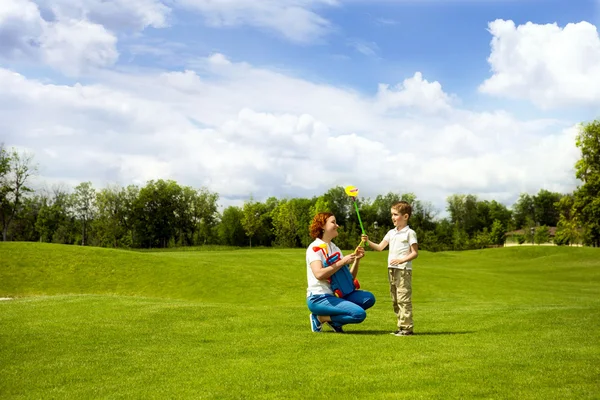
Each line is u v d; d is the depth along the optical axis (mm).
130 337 7508
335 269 7562
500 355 5910
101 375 5395
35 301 11750
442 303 18109
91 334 7730
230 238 92375
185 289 22953
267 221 92688
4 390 4887
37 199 82250
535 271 35625
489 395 4324
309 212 84812
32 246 27984
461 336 7328
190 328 8211
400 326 7574
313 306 7707
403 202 7605
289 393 4508
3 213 68438
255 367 5520
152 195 87000
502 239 97125
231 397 4449
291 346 6609
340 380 4887
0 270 24484
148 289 23062
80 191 82500
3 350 6660
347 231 76625
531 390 4457
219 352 6391
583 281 30234
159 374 5375
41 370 5625
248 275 24844
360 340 6969
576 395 4281
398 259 7500
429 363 5520
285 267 27531
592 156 51375
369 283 24344
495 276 27609
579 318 9328
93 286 23391
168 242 92188
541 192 124438
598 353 6000
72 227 84250
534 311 10516
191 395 4547
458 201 112688
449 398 4258
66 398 4590
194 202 90688
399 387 4617
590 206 50750
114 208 83500
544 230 94188
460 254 48938
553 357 5785
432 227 91625
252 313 9891
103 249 28656
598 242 54375
